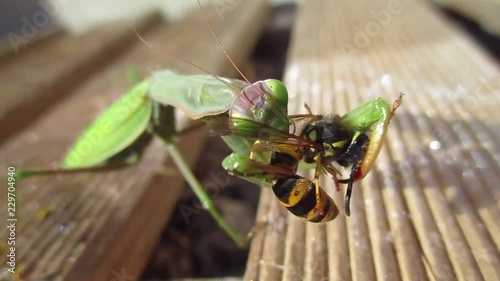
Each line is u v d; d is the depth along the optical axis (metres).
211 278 0.14
